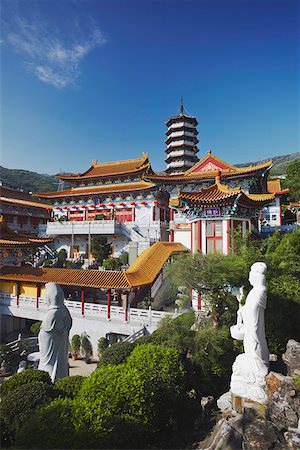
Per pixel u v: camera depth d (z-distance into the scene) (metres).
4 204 65.94
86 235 55.22
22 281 31.61
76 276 28.81
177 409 13.70
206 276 16.39
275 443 8.83
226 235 24.12
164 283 30.47
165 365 13.82
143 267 29.97
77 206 61.91
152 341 17.30
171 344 15.88
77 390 12.57
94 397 10.97
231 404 11.46
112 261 41.06
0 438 10.56
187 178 38.75
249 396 10.72
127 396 11.41
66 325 15.55
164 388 13.09
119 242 52.41
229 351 15.51
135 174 58.75
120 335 26.22
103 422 10.22
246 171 34.97
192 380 15.41
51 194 62.50
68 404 10.78
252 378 10.98
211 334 15.22
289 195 69.00
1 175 149.00
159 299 29.78
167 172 69.19
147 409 11.72
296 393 9.59
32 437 9.57
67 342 15.79
